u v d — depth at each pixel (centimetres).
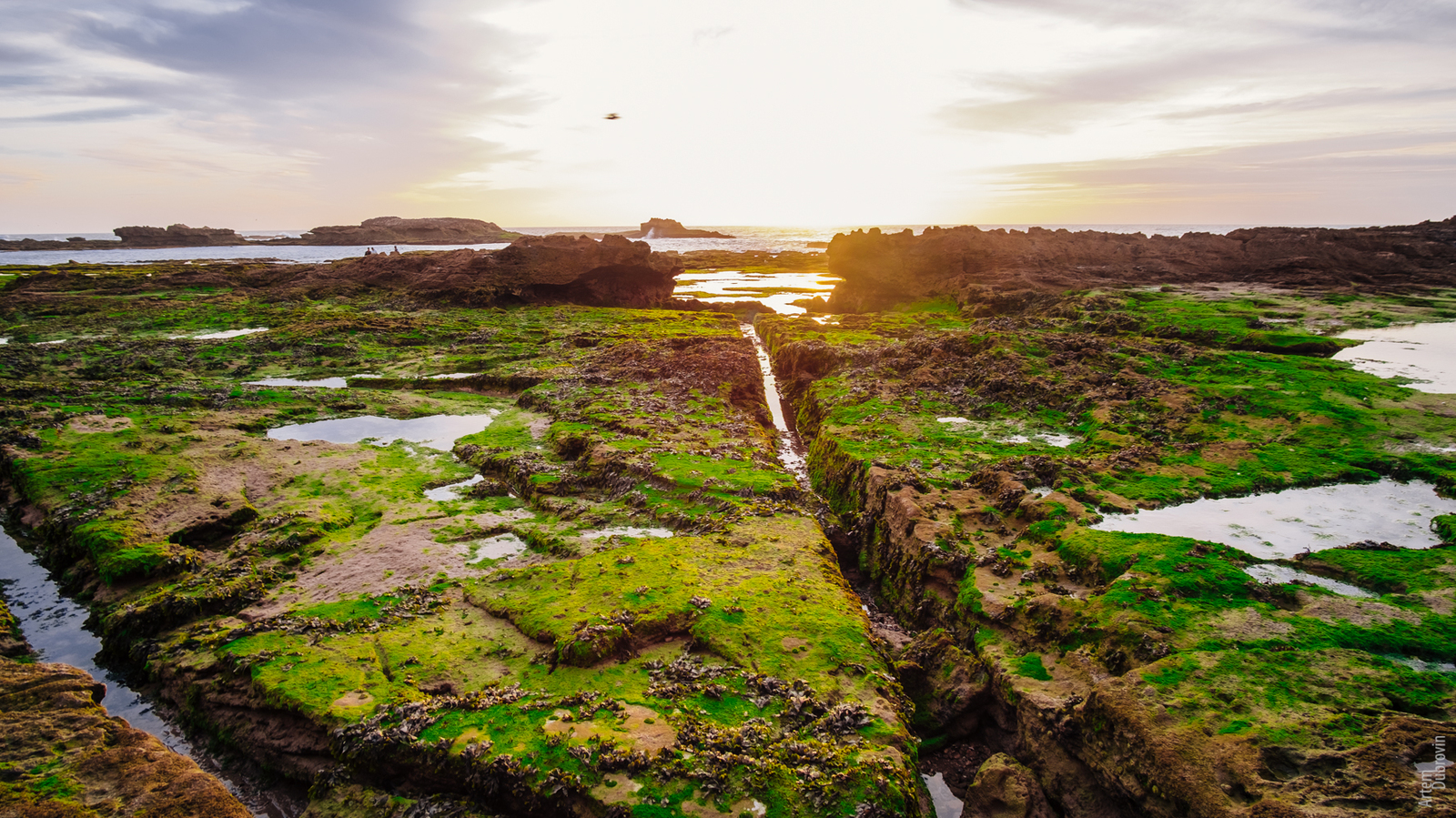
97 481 3953
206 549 3469
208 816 1892
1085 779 2089
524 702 2248
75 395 5662
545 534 3512
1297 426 4238
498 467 4397
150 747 2127
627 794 1898
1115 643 2370
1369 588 2600
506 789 1966
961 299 9712
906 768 2041
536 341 8044
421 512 3834
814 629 2625
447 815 1959
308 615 2805
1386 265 9944
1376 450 3841
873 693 2320
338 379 6556
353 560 3306
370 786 2088
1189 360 5681
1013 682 2397
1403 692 1950
